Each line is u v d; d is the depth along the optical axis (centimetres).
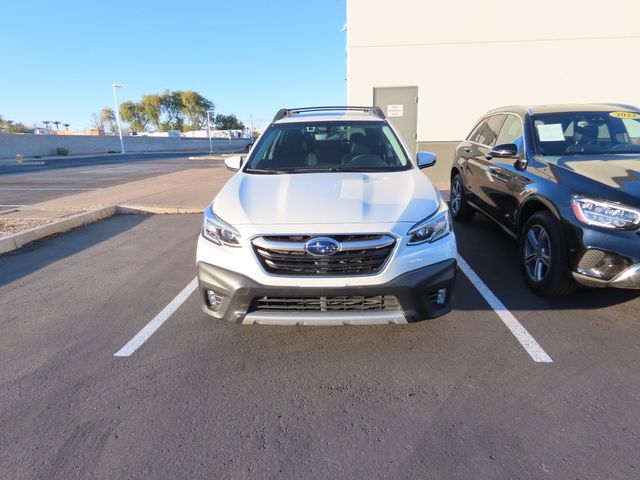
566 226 350
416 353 317
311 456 224
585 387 273
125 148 5312
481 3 1028
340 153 418
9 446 234
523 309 379
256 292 284
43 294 445
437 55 1056
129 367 308
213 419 253
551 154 439
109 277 490
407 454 223
